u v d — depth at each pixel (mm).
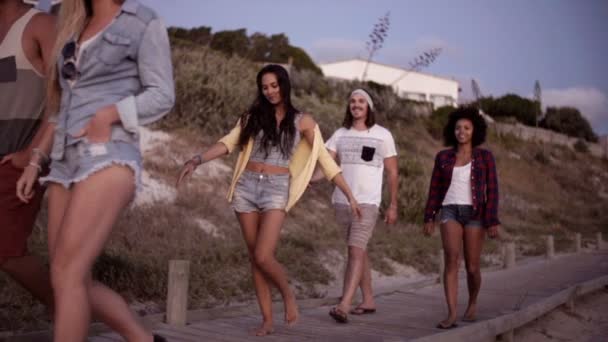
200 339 5074
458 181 6188
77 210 2883
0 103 3549
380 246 12109
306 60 33969
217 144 5066
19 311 5395
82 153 2947
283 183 4941
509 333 6414
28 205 3568
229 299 7312
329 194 14188
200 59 15289
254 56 28453
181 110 13312
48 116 3336
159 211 9445
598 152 47625
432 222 6324
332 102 23609
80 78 3006
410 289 9055
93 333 4867
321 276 9328
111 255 6977
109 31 3010
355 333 5723
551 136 42344
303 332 5613
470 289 6449
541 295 8828
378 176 6621
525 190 30750
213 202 10719
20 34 3576
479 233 6168
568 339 7547
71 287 2863
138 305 6523
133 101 2971
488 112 48469
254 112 5004
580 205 32219
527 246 18453
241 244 9133
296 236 10672
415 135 27766
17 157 3498
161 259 7559
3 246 3510
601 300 10281
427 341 4691
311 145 5117
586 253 17406
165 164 11273
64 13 3092
